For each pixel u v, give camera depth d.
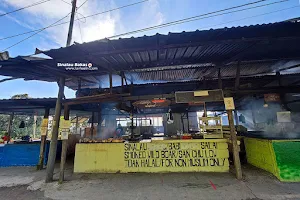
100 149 5.26
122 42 3.06
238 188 3.47
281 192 3.20
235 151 4.14
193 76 5.78
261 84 5.80
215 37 3.00
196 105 7.75
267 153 4.27
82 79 5.39
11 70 4.08
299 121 6.30
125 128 13.36
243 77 5.42
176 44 3.18
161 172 4.86
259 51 3.83
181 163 4.89
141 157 5.06
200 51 3.62
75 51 3.34
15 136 16.22
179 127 11.18
